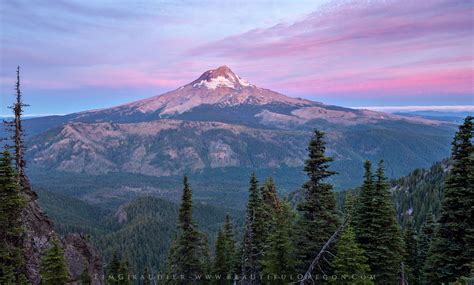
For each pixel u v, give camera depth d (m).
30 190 34.03
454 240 25.39
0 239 23.64
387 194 29.27
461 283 20.89
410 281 37.22
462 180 24.91
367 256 28.28
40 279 27.70
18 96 29.98
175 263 38.66
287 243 28.75
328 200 27.52
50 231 32.94
